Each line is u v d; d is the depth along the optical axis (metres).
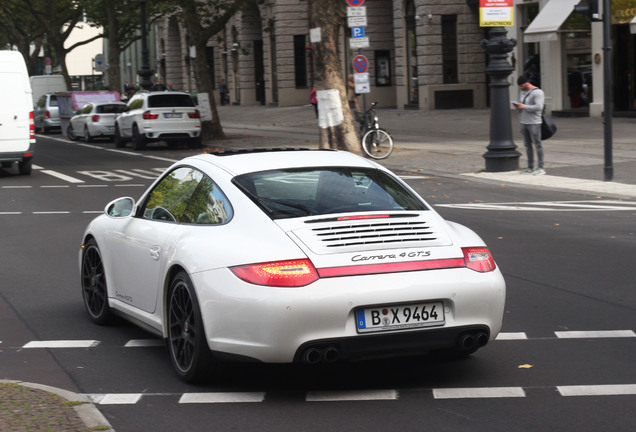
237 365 6.34
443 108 45.69
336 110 26.27
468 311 6.01
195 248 6.29
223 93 69.69
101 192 20.17
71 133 42.06
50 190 20.80
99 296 8.36
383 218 6.25
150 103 33.38
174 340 6.65
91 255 8.53
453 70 45.91
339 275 5.78
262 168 6.75
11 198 19.41
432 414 5.75
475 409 5.84
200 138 34.09
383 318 5.83
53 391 6.09
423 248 6.06
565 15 35.03
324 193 6.50
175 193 7.19
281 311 5.66
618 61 34.72
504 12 20.70
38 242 13.51
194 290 6.21
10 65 24.25
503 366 6.84
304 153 7.24
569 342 7.49
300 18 58.88
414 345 5.91
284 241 5.92
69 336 8.05
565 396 6.06
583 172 20.31
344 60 54.56
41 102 49.84
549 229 13.53
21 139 24.38
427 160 24.45
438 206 16.64
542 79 37.94
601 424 5.48
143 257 7.17
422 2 45.09
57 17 59.25
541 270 10.53
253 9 35.56
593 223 13.98
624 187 17.92
